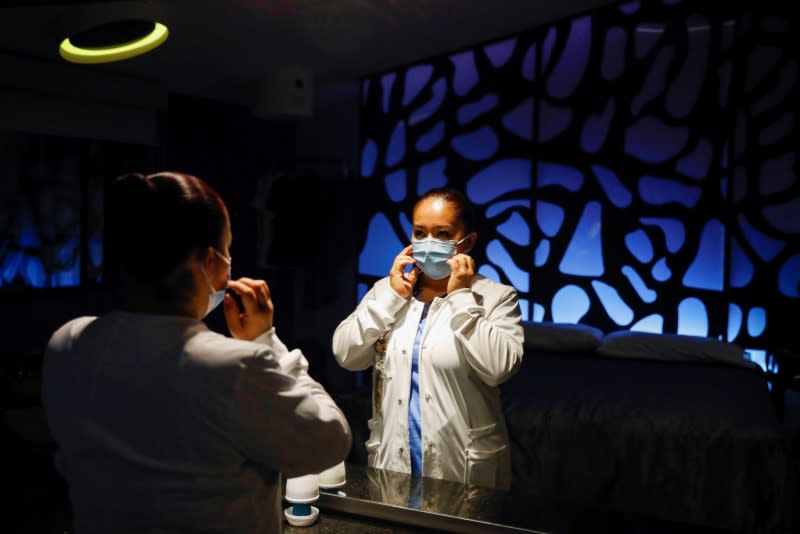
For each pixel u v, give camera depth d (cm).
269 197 436
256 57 364
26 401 175
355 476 153
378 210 479
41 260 365
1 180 346
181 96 405
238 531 89
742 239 388
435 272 166
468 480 160
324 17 333
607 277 420
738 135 386
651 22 401
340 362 174
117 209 90
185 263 90
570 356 374
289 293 457
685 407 246
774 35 375
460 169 452
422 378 161
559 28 420
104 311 377
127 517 87
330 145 471
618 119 412
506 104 437
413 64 459
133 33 172
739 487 224
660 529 134
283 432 87
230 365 84
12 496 145
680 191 402
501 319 165
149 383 85
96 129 345
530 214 434
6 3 157
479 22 397
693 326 403
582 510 138
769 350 381
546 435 232
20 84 305
